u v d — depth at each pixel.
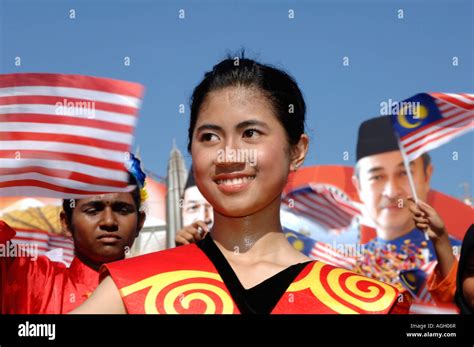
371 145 6.26
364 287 2.31
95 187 4.49
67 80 4.84
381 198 6.24
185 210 5.76
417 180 6.25
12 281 3.77
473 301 4.43
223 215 2.31
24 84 4.79
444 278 5.48
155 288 2.18
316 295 2.24
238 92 2.30
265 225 2.36
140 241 5.75
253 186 2.27
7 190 4.62
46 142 4.71
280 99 2.33
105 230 4.30
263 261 2.33
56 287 3.91
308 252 6.14
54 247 5.42
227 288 2.21
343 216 6.21
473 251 4.44
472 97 6.13
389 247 6.16
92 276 4.17
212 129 2.29
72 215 4.34
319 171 6.21
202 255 2.32
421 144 6.18
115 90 4.94
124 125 4.89
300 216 6.20
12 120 4.72
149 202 5.74
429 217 5.50
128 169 4.55
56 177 4.65
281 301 2.21
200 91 2.37
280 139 2.30
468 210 6.20
